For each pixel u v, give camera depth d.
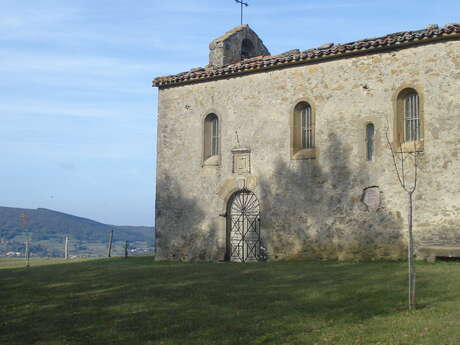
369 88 16.92
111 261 21.08
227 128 19.91
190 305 10.78
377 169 16.58
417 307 9.85
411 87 16.12
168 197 21.12
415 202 15.80
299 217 17.98
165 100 21.69
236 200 19.64
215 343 8.30
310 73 18.14
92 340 8.71
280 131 18.66
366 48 16.86
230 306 10.60
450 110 15.48
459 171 15.24
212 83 20.47
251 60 19.88
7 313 10.67
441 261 14.82
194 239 20.30
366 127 16.91
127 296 11.91
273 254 18.47
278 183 18.55
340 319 9.37
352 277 13.16
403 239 15.93
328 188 17.47
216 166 20.05
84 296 12.17
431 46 15.90
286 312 9.97
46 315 10.39
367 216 16.62
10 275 16.73
